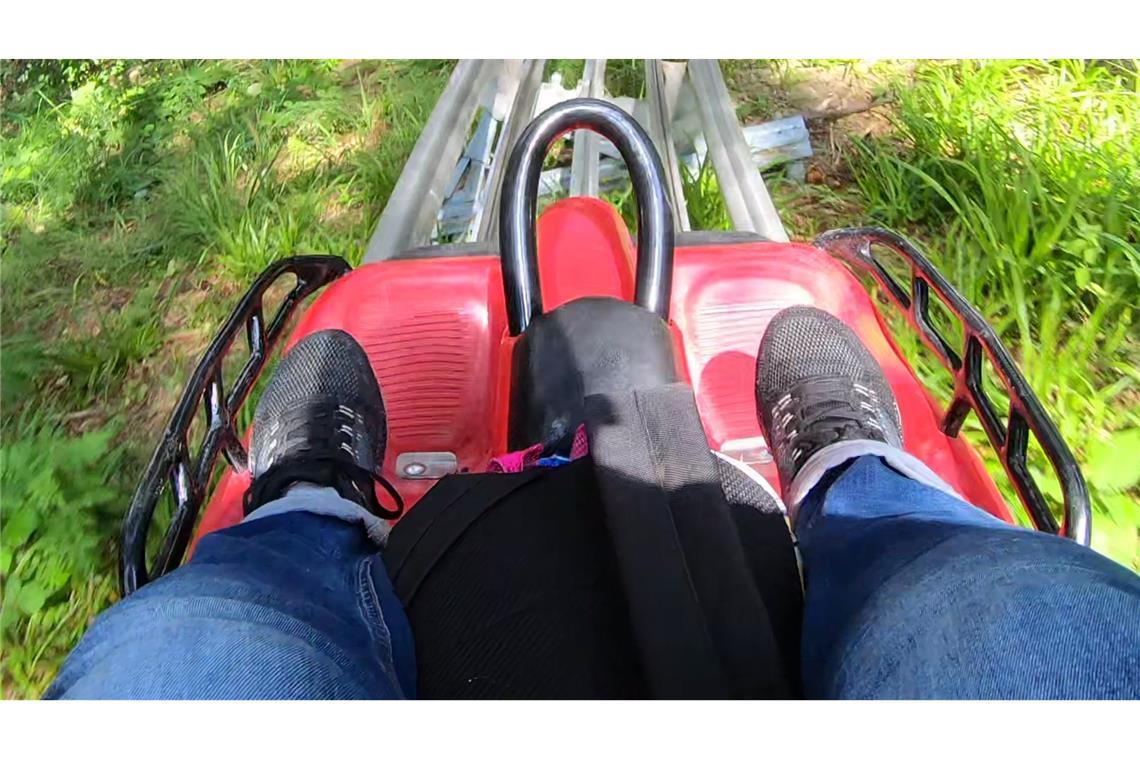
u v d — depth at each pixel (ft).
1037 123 9.09
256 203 9.77
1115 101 9.31
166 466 4.12
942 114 9.40
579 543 3.25
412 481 5.65
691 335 5.97
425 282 6.15
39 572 6.66
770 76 10.98
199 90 12.31
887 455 4.10
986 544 3.07
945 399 7.06
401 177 7.45
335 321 6.08
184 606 2.99
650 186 5.07
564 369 4.19
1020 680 2.58
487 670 3.07
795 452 4.66
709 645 2.69
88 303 9.43
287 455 4.72
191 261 9.70
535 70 10.03
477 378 5.89
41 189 11.07
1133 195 8.00
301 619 3.05
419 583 3.36
